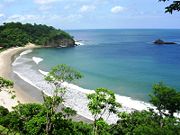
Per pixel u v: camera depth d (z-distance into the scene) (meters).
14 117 37.00
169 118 28.52
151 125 26.88
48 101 35.31
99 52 169.25
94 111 27.59
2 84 33.91
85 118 53.31
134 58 141.12
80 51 176.00
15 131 36.25
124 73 100.81
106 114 54.06
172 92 34.06
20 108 38.34
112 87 79.56
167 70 106.19
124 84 83.31
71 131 35.12
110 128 30.19
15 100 64.19
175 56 147.00
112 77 93.69
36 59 134.38
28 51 174.62
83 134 35.28
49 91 72.44
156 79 89.81
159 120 31.73
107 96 27.97
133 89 77.12
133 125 30.58
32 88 75.25
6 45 188.38
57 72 32.81
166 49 182.38
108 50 180.00
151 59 137.38
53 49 190.62
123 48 191.75
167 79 89.50
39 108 37.91
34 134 34.25
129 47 198.62
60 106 58.38
